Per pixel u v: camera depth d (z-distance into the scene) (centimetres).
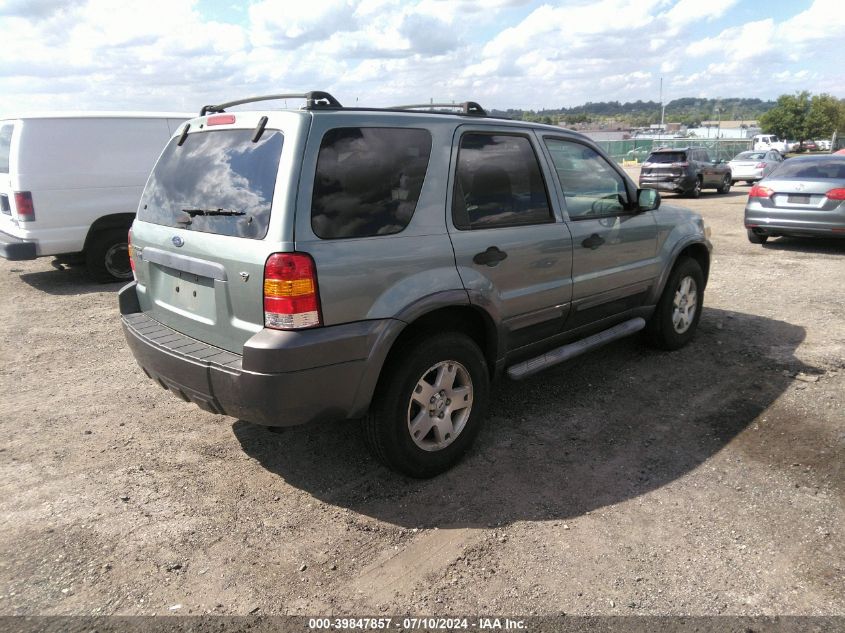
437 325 354
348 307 297
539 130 413
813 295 743
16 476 358
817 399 448
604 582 267
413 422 337
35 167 768
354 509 323
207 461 375
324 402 297
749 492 334
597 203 449
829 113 7262
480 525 308
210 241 310
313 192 289
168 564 282
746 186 2667
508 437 399
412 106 398
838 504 322
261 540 299
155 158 860
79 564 282
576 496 333
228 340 311
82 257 878
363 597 261
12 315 700
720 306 702
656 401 452
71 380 507
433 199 336
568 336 445
